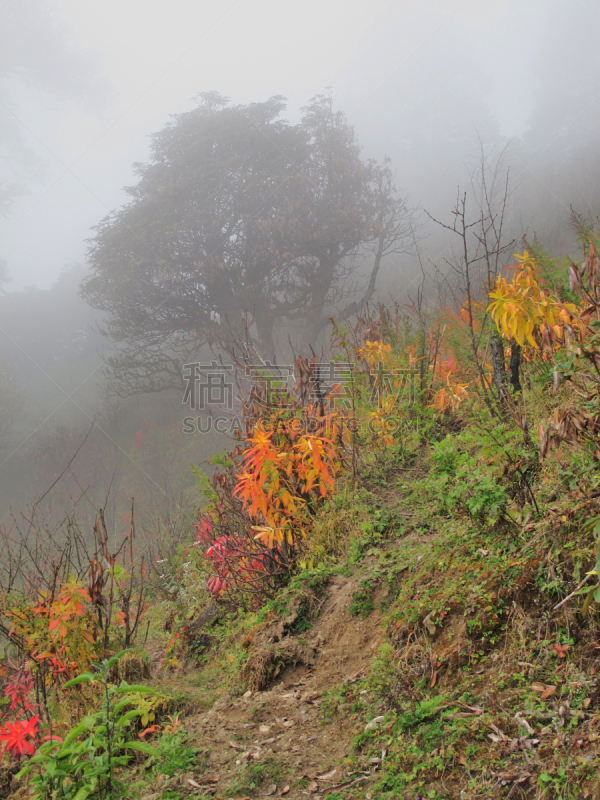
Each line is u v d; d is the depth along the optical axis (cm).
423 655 262
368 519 434
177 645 450
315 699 288
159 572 674
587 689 195
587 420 224
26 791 249
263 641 358
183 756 248
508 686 219
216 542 485
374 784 205
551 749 181
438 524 387
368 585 357
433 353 584
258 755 243
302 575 395
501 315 283
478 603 261
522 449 300
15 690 326
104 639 376
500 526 300
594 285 257
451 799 182
